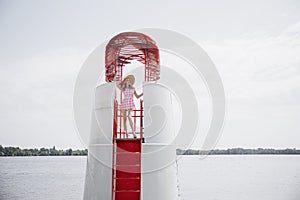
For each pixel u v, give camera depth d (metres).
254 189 28.61
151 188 7.22
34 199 24.16
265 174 42.53
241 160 89.25
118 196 7.24
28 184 32.06
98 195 7.26
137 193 7.27
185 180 36.16
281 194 26.31
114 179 7.28
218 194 26.86
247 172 47.00
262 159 93.50
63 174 43.50
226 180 35.97
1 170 51.97
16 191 28.17
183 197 25.36
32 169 53.44
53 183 32.94
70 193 27.28
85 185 8.01
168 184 7.46
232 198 24.73
